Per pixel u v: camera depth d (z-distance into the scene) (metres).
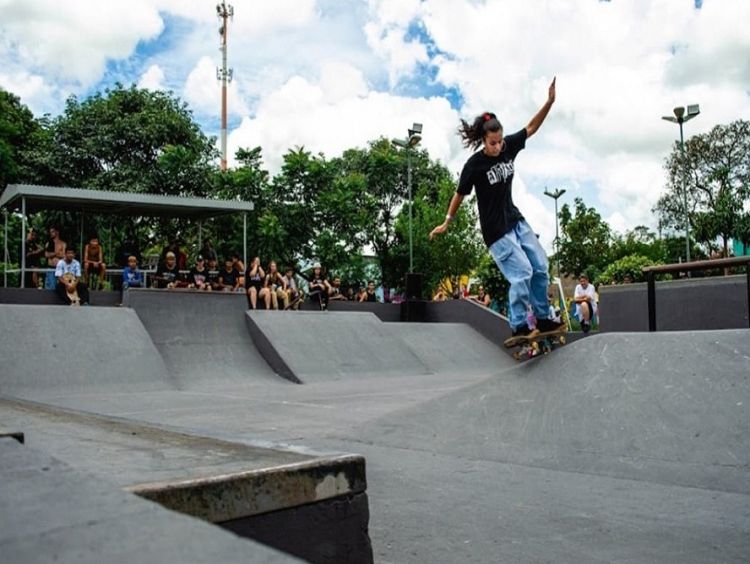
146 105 23.89
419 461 4.12
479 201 4.75
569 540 2.59
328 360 11.11
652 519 2.83
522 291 4.64
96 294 13.73
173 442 2.55
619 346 4.52
